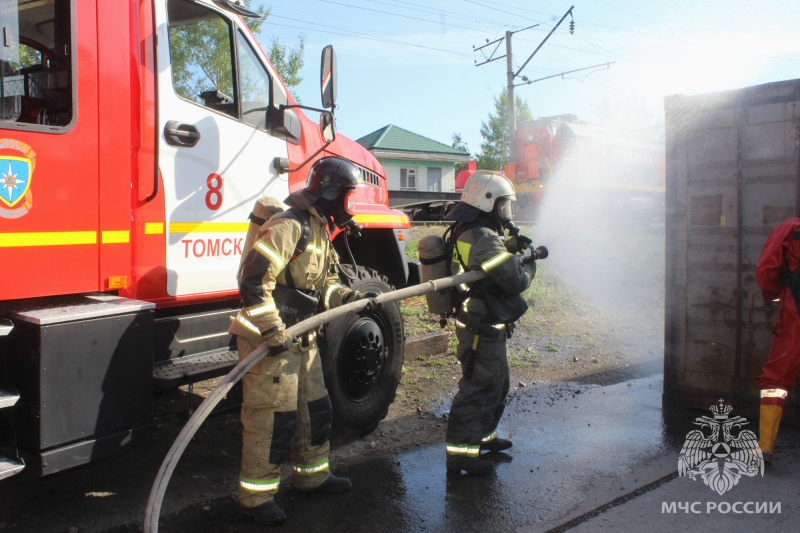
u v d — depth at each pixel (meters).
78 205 2.91
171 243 3.38
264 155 3.94
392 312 4.34
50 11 2.87
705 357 4.59
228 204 3.70
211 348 3.61
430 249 3.72
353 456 3.84
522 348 6.57
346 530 2.93
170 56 3.35
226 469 3.62
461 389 3.57
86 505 3.14
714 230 4.49
